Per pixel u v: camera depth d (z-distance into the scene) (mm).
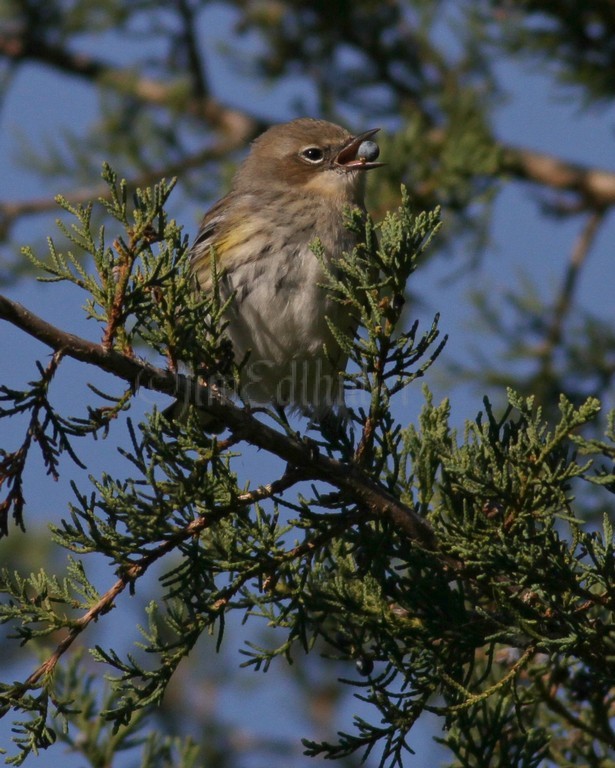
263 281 12500
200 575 9242
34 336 8516
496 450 8641
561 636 8766
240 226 12734
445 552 8969
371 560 9305
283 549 9211
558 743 10250
